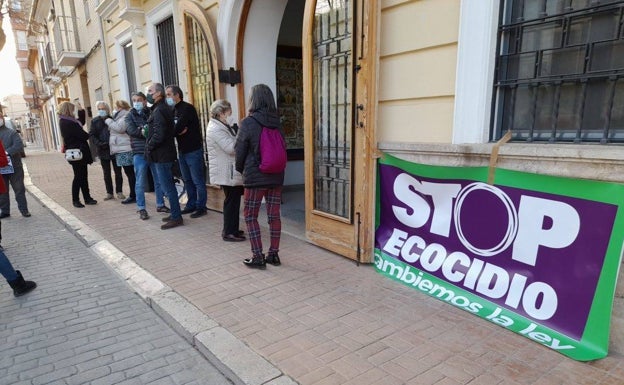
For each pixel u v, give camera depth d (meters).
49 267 4.34
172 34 7.09
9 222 6.35
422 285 3.31
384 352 2.51
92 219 6.08
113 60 10.29
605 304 2.29
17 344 2.87
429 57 3.21
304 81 4.28
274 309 3.10
